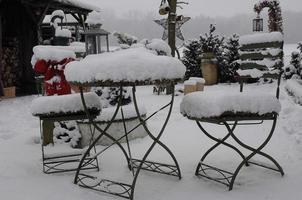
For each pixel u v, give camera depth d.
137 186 2.95
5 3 10.05
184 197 2.72
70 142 4.11
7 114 6.74
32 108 3.09
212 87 9.57
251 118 2.82
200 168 3.30
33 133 4.88
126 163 3.51
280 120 5.12
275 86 8.76
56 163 3.53
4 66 9.97
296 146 3.81
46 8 9.77
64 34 5.83
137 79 2.56
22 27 10.04
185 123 5.28
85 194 2.82
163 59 2.70
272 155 3.60
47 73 3.82
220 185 2.92
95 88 6.02
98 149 3.97
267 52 3.33
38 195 2.82
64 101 3.09
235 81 10.61
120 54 2.76
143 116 4.38
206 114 2.70
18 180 3.14
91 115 3.16
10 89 9.30
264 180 2.98
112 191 2.85
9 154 3.91
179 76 2.72
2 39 10.21
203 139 4.33
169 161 3.54
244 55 3.55
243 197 2.68
